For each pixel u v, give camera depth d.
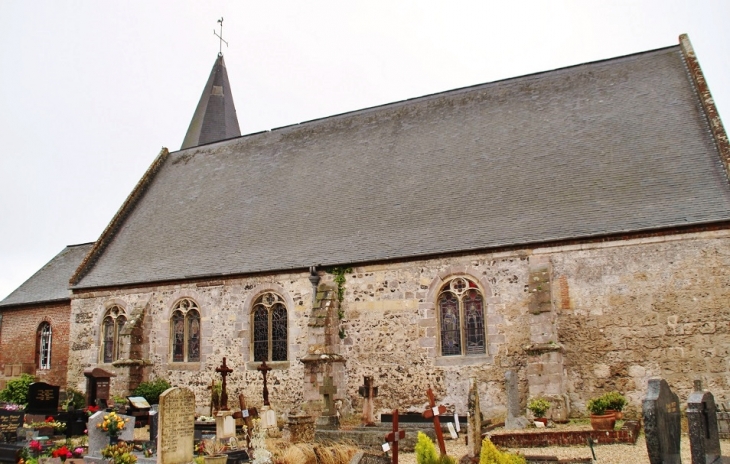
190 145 37.09
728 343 15.40
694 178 17.22
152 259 24.81
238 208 24.98
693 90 19.89
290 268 20.86
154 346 23.27
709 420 10.31
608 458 12.14
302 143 26.66
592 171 18.94
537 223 18.17
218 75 39.22
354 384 19.39
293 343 20.59
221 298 22.23
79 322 25.58
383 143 24.27
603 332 16.64
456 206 20.11
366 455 10.77
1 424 16.28
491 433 14.41
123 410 19.81
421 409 18.38
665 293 16.20
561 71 23.27
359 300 19.78
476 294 18.42
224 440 15.93
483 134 22.34
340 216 22.03
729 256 15.69
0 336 30.02
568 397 16.64
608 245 16.94
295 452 13.38
